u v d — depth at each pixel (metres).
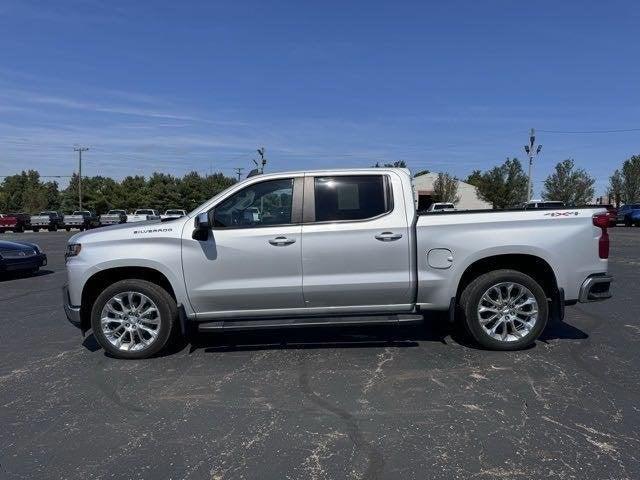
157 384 5.06
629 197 53.97
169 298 5.77
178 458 3.62
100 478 3.38
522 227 5.68
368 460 3.53
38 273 14.22
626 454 3.54
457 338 6.39
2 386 5.09
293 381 5.05
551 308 5.91
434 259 5.68
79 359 5.93
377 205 5.73
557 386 4.77
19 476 3.42
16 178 93.50
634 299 8.84
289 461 3.54
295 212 5.71
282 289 5.65
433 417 4.17
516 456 3.54
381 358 5.68
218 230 5.68
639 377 4.98
